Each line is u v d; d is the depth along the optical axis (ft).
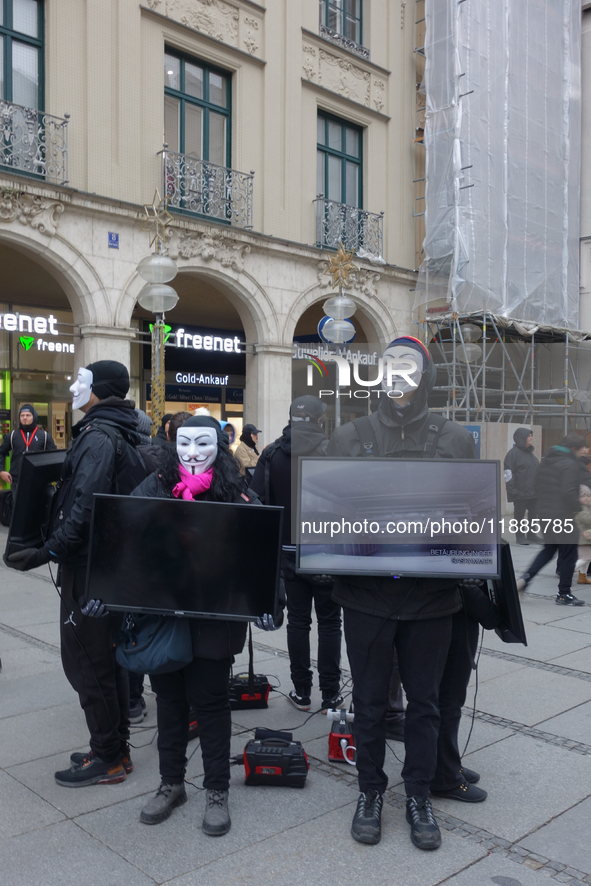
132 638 9.07
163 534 8.79
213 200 40.34
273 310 42.52
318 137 46.62
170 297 26.25
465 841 8.89
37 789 10.03
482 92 47.26
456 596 9.11
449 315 44.04
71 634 9.77
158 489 9.36
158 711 9.52
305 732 12.09
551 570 27.61
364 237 48.21
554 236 52.16
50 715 12.62
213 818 8.98
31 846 8.63
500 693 14.07
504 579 9.21
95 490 9.32
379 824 8.94
